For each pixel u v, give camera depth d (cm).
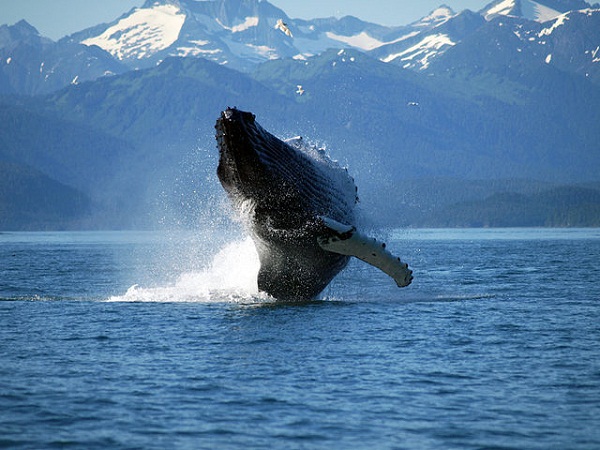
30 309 9219
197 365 6334
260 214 8662
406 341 7225
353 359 6538
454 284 13075
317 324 8044
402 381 5906
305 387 5750
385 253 8781
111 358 6575
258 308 9088
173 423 5056
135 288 12669
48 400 5469
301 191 8631
